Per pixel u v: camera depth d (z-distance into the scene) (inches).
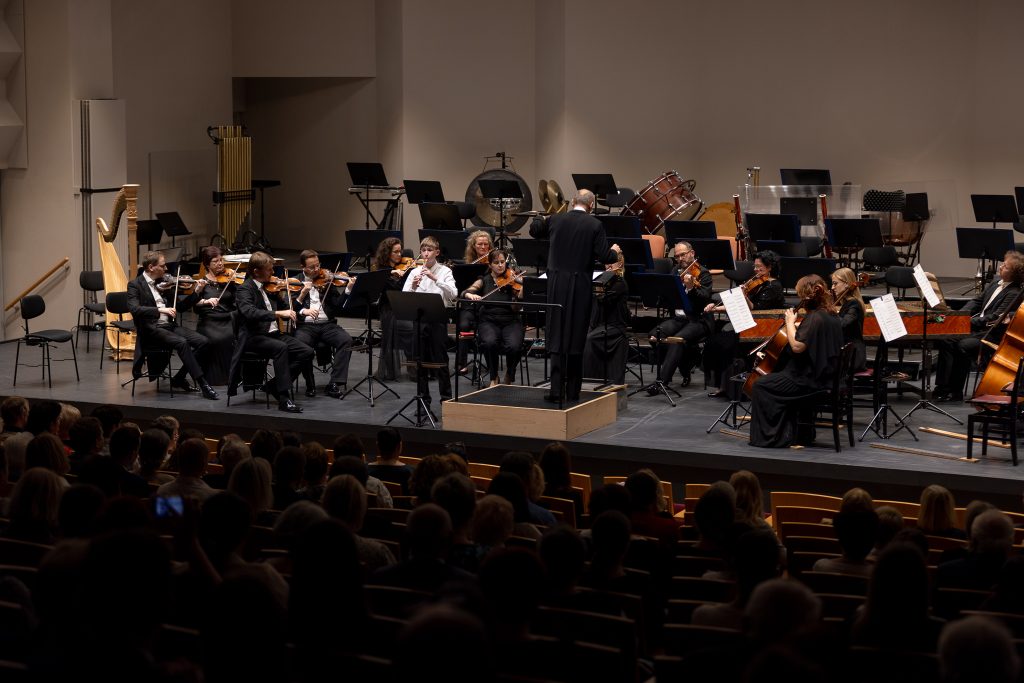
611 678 184.5
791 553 289.1
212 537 222.7
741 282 678.5
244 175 939.3
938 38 892.0
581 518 351.6
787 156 943.7
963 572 267.9
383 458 402.3
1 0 745.6
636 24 946.7
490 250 623.2
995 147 881.5
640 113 955.3
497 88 986.7
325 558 180.9
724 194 963.3
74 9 746.8
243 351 554.3
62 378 629.0
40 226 764.0
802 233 779.4
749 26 940.6
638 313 747.4
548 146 974.4
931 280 561.0
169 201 921.5
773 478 478.0
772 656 122.0
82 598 148.9
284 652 152.3
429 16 964.0
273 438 373.4
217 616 149.9
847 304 522.0
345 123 1014.4
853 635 189.6
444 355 561.6
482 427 511.8
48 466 330.3
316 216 1040.2
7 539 255.9
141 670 148.1
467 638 114.0
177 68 927.0
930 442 496.4
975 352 550.9
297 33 987.9
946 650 132.3
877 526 270.2
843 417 543.5
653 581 263.4
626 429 520.7
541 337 693.3
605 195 884.0
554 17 952.3
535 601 175.0
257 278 561.9
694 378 636.1
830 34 921.5
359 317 718.5
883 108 912.9
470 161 988.6
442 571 228.7
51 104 753.0
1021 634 215.0
